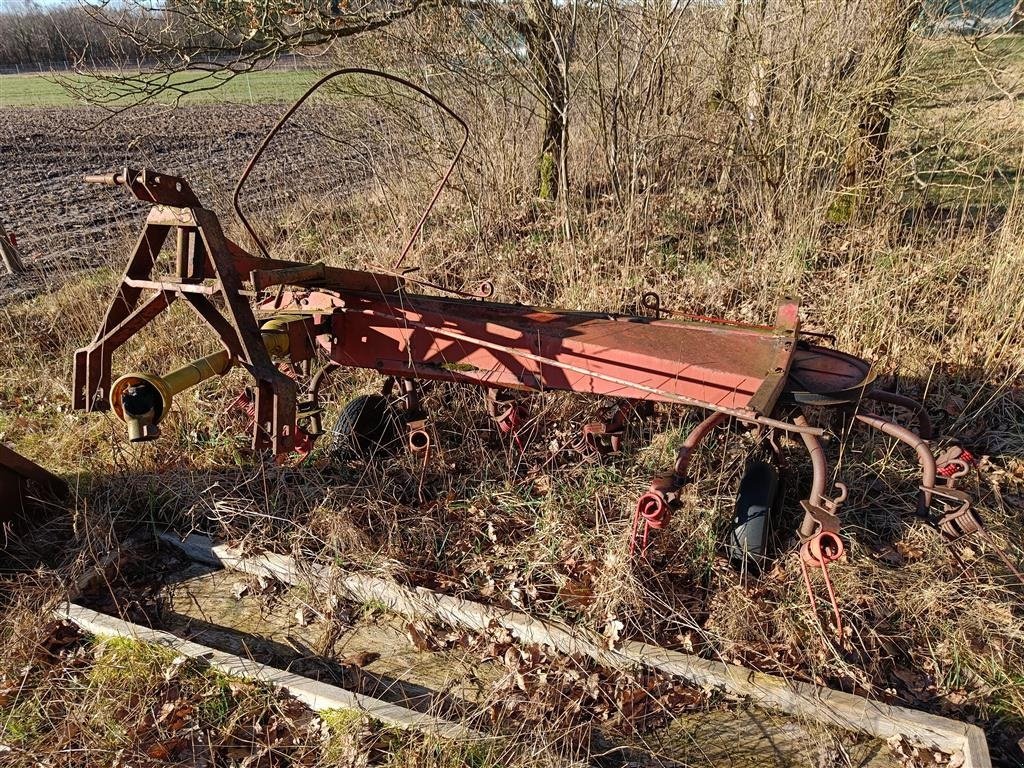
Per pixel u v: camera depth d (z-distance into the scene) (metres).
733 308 6.18
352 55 8.46
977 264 6.30
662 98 7.62
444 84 8.48
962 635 3.13
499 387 4.09
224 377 5.54
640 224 7.21
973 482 4.11
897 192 7.41
